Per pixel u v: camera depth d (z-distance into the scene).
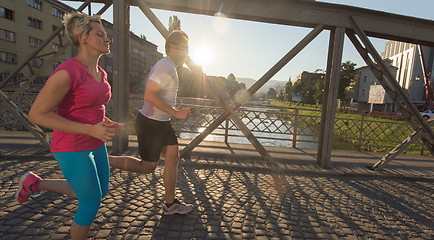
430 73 47.47
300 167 4.41
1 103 3.75
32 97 5.77
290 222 2.46
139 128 2.18
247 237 2.13
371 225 2.52
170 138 2.25
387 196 3.40
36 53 4.31
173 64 2.08
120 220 2.22
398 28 4.50
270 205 2.83
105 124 1.30
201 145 5.75
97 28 1.42
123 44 4.20
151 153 2.18
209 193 3.05
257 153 5.15
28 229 1.97
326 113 4.44
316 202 3.02
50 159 3.84
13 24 27.34
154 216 2.35
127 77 4.44
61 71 1.23
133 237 1.98
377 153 6.50
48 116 1.22
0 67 26.12
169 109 1.94
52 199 2.51
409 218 2.76
